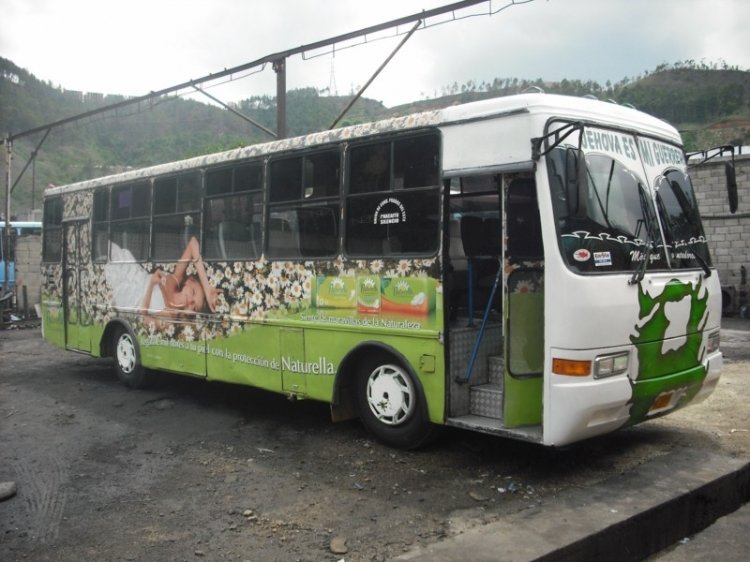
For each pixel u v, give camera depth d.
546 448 5.86
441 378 5.35
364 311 5.88
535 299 5.12
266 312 6.83
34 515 4.66
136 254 8.66
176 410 7.69
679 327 5.33
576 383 4.64
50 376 9.98
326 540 4.19
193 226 7.75
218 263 7.38
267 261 6.79
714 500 4.98
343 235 6.06
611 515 4.29
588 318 4.66
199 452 6.08
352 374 6.24
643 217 5.29
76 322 9.90
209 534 4.30
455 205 5.80
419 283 5.46
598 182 5.04
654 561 4.33
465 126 5.22
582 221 4.86
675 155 5.92
